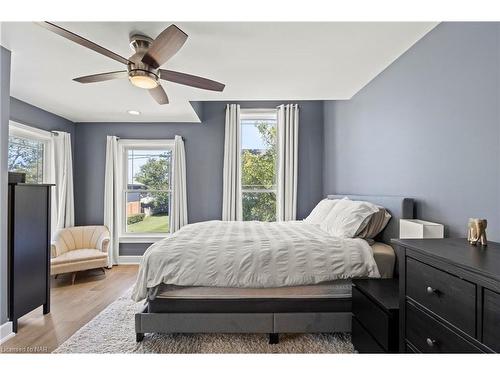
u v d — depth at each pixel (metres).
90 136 4.43
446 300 0.99
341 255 1.98
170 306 2.01
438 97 1.85
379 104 2.67
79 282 3.49
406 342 1.25
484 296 0.84
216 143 4.46
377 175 2.73
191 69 2.47
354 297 1.86
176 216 4.32
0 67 2.05
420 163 2.06
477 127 1.54
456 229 1.70
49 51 2.11
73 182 4.34
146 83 1.96
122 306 2.74
